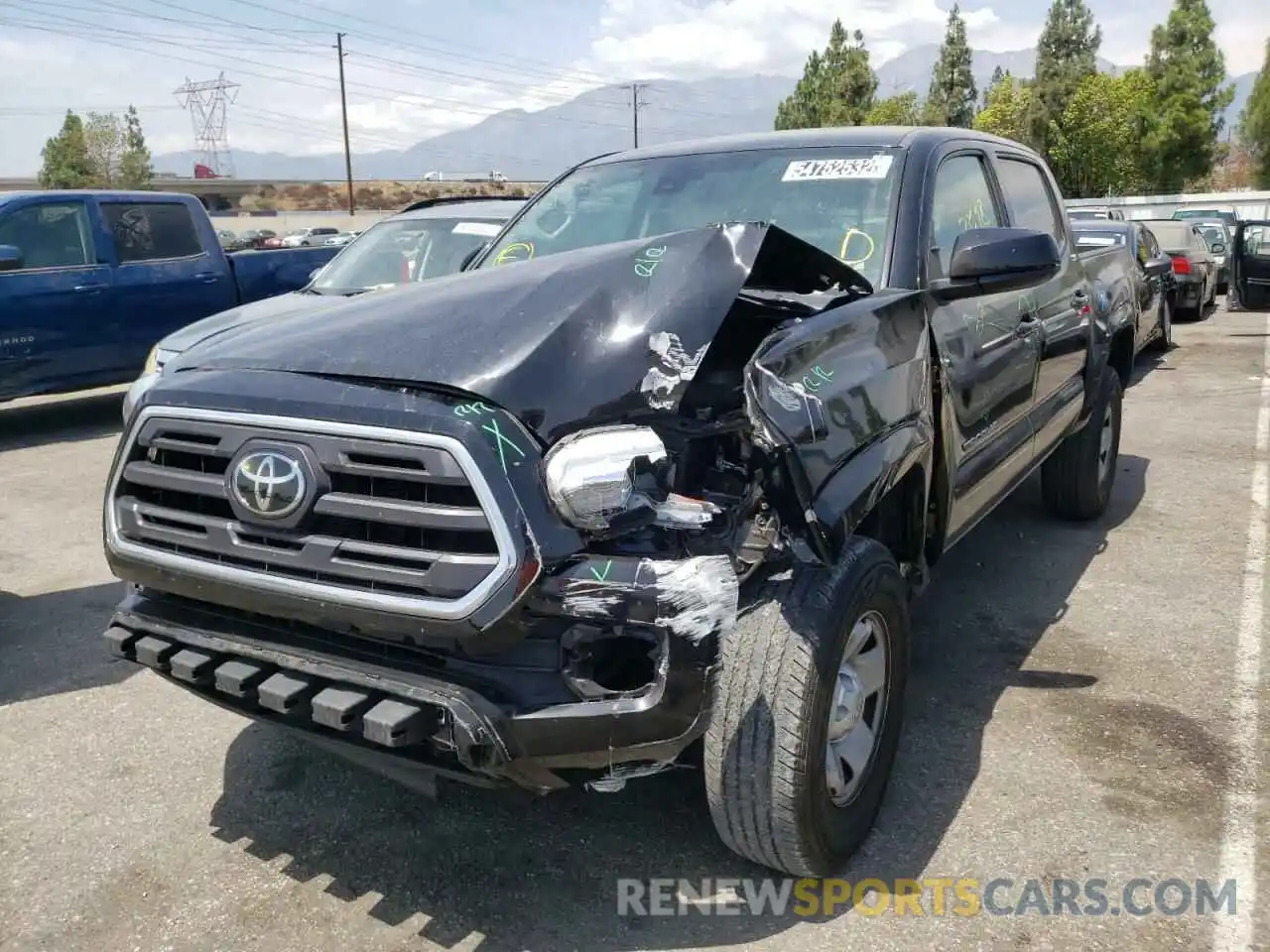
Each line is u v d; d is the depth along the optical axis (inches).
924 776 134.7
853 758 115.3
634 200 162.9
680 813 127.6
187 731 152.0
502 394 92.5
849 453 108.2
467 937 106.7
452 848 121.9
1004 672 165.5
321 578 95.8
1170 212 1734.7
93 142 2351.1
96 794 134.9
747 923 108.0
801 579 104.3
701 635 89.8
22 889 115.9
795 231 147.4
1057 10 2165.4
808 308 121.7
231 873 118.0
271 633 102.7
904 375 123.2
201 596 103.7
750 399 98.4
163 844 123.7
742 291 123.6
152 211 392.5
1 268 333.7
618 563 89.9
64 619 196.4
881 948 103.8
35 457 342.6
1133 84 2160.4
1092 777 133.9
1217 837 121.0
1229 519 245.6
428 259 319.9
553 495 90.3
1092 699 155.7
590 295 102.3
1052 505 240.8
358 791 134.7
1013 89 2224.4
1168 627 182.5
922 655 172.1
